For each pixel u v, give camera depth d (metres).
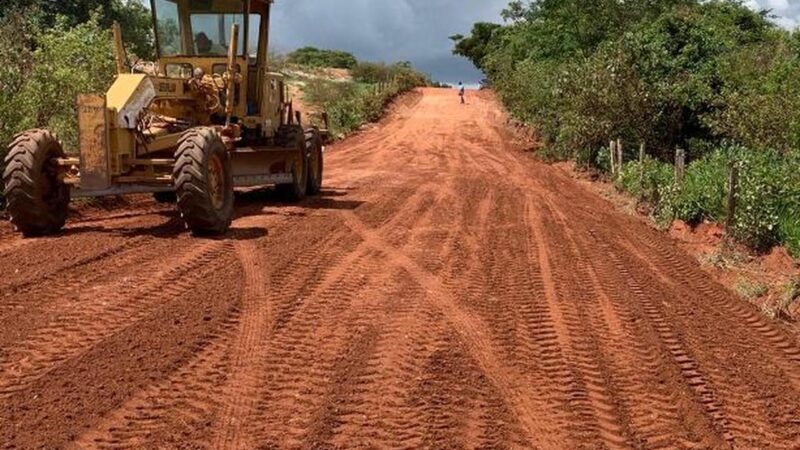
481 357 5.97
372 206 13.21
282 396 5.05
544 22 35.59
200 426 4.57
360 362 5.68
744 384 5.86
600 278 8.68
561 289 8.07
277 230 10.31
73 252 8.39
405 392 5.21
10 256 8.14
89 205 11.44
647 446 4.71
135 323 6.15
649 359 6.18
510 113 40.97
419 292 7.60
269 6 12.64
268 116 13.06
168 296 6.91
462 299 7.44
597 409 5.18
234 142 11.41
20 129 11.15
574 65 24.09
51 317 6.20
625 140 21.34
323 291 7.44
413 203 13.84
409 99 50.50
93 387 4.97
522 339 6.45
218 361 5.55
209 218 9.34
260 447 4.37
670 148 21.28
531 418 4.98
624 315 7.29
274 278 7.76
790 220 10.88
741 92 19.84
